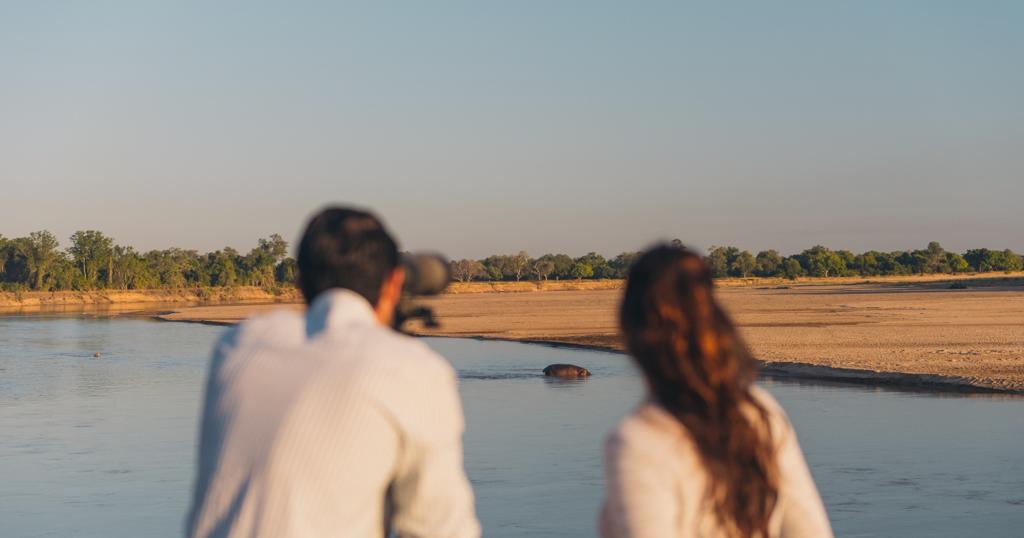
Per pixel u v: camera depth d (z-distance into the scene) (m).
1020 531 9.98
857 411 18.86
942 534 9.90
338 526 2.16
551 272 187.38
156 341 45.59
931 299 73.75
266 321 2.40
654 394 2.14
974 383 22.56
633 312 2.13
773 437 2.11
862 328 42.16
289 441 2.16
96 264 126.12
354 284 2.41
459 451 2.32
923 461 13.72
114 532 10.52
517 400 21.25
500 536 10.05
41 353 38.12
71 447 15.91
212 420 2.28
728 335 2.10
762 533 2.07
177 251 150.00
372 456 2.17
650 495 2.02
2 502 11.92
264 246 156.62
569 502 11.46
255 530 2.15
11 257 123.19
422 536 2.25
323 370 2.21
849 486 12.19
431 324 2.64
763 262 186.00
